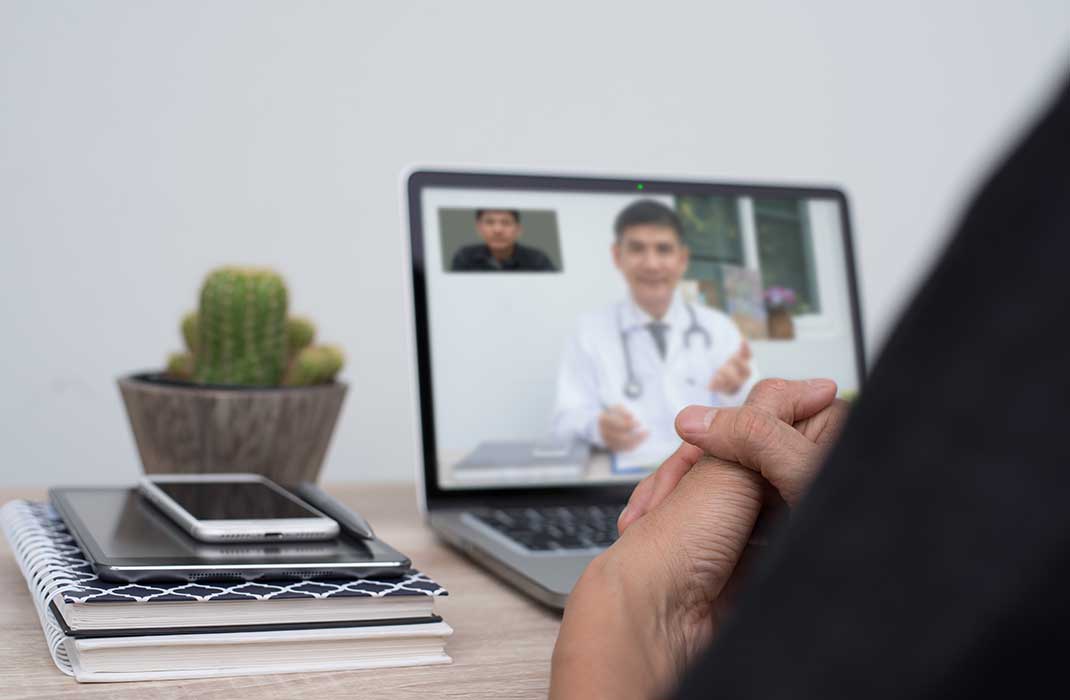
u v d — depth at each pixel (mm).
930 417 169
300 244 2588
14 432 2428
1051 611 158
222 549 586
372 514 1004
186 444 957
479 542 797
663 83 2863
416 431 979
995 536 161
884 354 182
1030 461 159
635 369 1052
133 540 595
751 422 480
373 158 2629
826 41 3006
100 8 2400
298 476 1008
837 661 175
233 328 1008
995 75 3150
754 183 1135
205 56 2482
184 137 2484
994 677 163
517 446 1002
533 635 601
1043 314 159
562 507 987
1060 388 157
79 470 2473
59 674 491
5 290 2396
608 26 2797
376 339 2660
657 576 460
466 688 499
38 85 2377
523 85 2738
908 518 170
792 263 1134
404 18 2627
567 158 2793
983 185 170
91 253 2441
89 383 2461
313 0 2553
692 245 1098
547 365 1027
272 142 2549
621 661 406
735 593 492
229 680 493
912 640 167
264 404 959
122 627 490
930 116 3107
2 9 2340
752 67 2941
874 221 3086
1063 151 159
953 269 171
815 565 182
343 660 522
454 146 2693
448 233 1030
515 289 1035
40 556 577
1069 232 157
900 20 3064
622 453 1028
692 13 2875
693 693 199
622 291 1066
